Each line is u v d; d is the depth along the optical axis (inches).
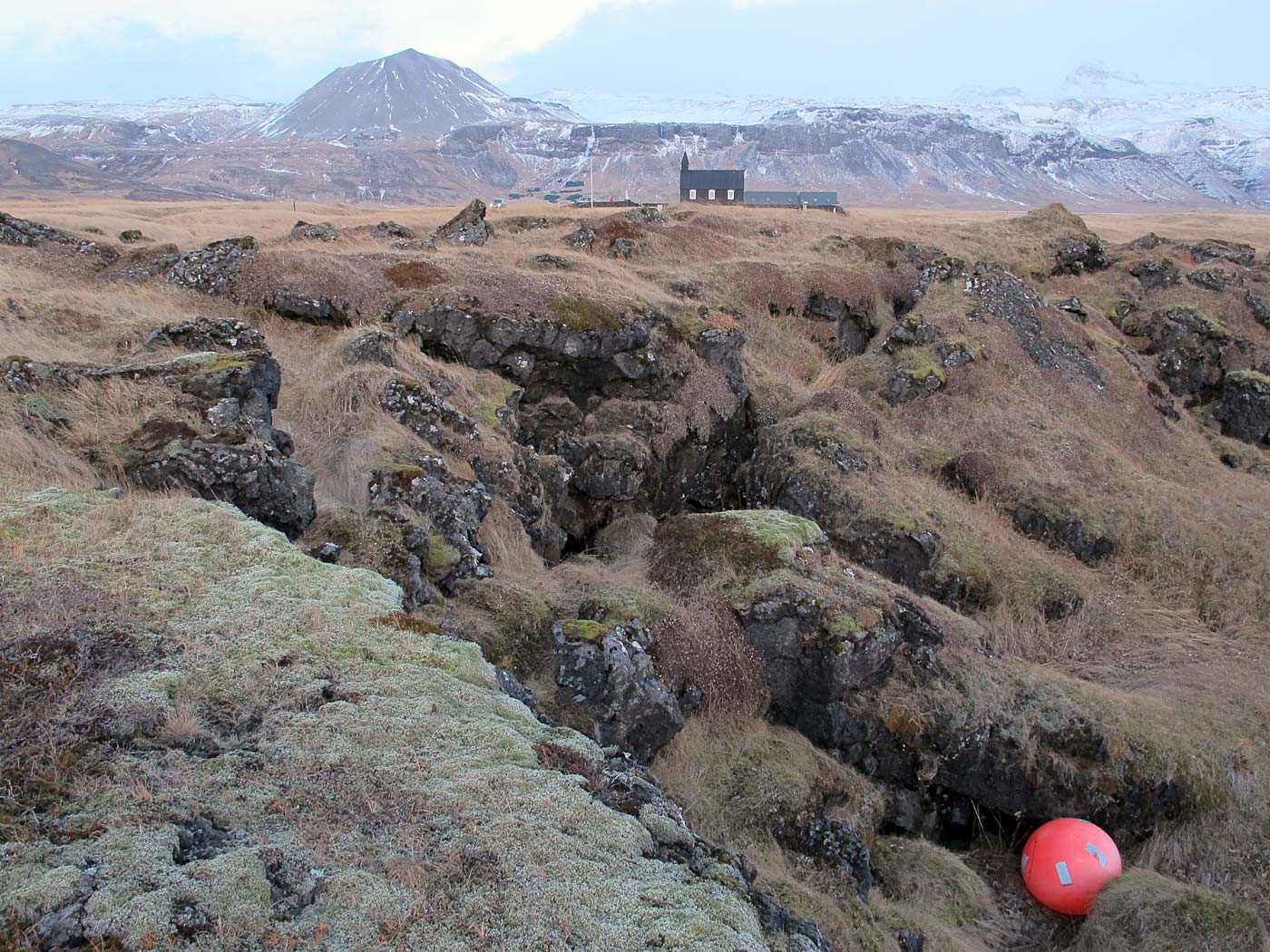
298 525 326.0
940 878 351.6
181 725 184.1
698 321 696.4
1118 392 829.2
